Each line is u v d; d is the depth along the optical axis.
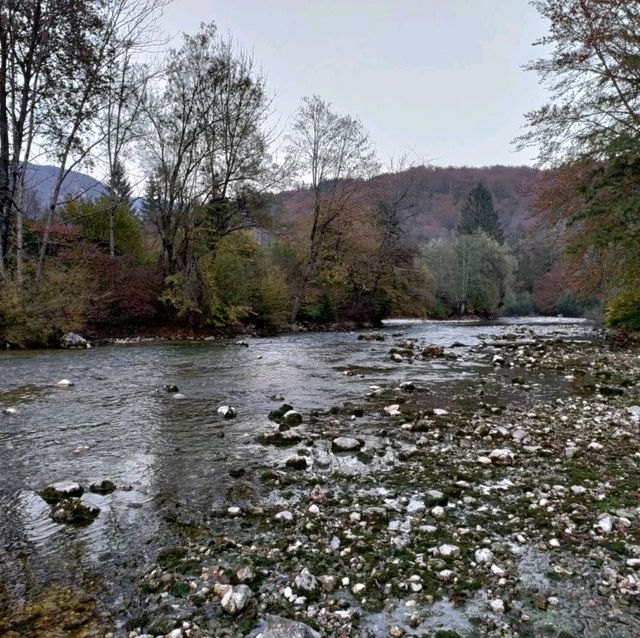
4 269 17.16
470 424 7.23
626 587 3.14
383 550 3.65
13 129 17.41
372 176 35.22
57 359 14.08
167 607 2.97
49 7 16.70
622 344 19.33
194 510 4.36
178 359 14.58
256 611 2.93
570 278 19.83
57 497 4.58
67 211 25.70
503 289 62.28
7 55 16.77
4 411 7.79
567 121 17.66
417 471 5.35
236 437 6.57
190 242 25.09
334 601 3.04
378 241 39.47
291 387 10.14
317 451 5.98
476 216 85.06
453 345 19.05
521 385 10.38
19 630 2.73
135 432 6.75
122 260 23.27
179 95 23.36
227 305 25.42
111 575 3.32
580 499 4.53
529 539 3.79
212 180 24.81
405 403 8.66
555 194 18.39
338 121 32.91
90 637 2.68
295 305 32.22
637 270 17.16
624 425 7.09
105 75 18.47
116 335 21.20
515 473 5.25
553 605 2.97
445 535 3.88
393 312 46.03
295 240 33.59
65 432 6.71
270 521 4.14
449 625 2.81
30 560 3.51
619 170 15.76
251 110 25.00
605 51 16.58
